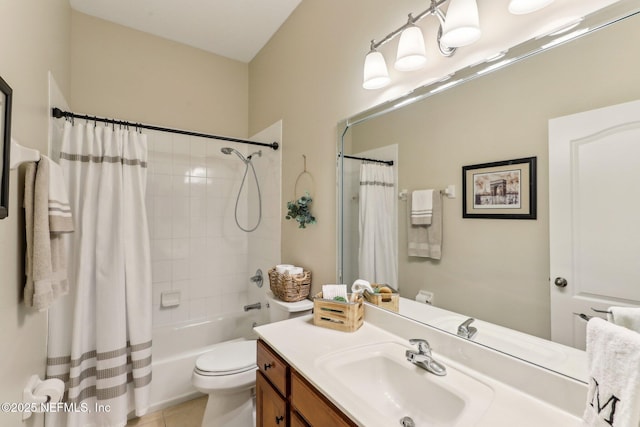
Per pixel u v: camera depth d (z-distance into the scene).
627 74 0.74
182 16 2.26
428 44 1.21
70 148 1.78
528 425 0.76
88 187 1.80
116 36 2.35
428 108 1.22
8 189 0.88
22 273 1.09
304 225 1.94
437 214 1.20
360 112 1.55
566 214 0.85
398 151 1.35
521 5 0.89
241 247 2.89
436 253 1.20
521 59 0.94
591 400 0.62
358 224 1.58
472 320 1.07
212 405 1.71
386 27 1.40
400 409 1.04
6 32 0.93
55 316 1.67
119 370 1.81
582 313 0.81
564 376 0.83
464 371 1.02
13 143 0.94
